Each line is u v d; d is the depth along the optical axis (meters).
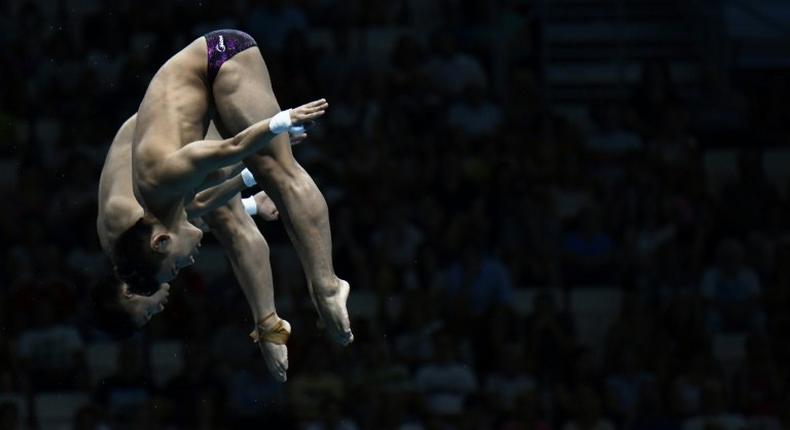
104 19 37.41
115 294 15.28
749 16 43.38
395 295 32.12
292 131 13.79
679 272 33.69
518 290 33.25
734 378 31.78
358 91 36.31
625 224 34.53
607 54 41.16
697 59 41.47
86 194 33.38
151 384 29.86
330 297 15.08
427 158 34.50
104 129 34.94
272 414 29.55
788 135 39.62
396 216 33.03
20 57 36.88
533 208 33.81
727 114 39.91
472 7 40.06
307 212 14.99
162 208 14.59
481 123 36.44
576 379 30.83
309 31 39.31
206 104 15.05
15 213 33.09
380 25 40.06
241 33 15.23
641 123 37.47
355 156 34.44
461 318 31.27
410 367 30.53
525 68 40.28
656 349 31.83
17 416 29.11
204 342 30.70
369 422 29.45
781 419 30.92
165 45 35.81
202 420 29.36
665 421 30.72
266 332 16.09
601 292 33.41
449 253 32.81
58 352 30.81
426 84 36.91
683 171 35.81
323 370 30.06
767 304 33.53
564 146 36.06
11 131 35.41
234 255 16.16
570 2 42.00
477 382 30.73
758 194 35.69
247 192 31.22
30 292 31.34
